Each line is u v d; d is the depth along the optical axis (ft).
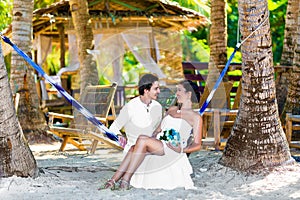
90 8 52.19
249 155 20.83
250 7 20.74
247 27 20.94
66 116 29.99
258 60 20.93
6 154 18.88
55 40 59.41
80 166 22.89
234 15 73.26
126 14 49.52
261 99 20.95
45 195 17.53
